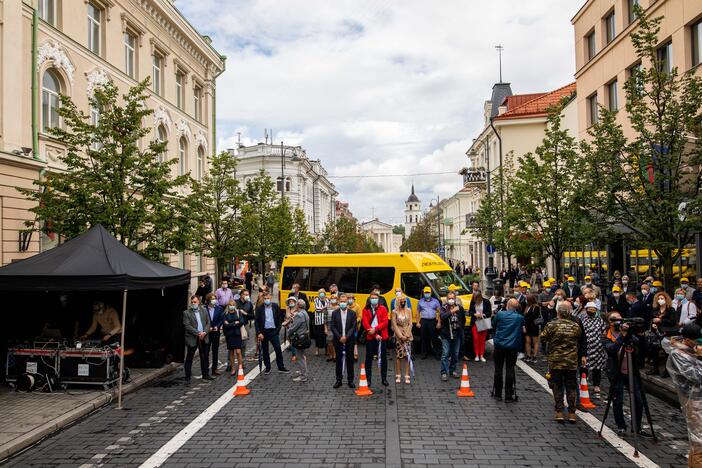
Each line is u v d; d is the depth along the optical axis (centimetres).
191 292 2634
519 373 1141
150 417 842
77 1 1739
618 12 2047
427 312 1278
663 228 1153
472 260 5947
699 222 1096
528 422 789
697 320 973
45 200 1264
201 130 2902
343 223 5938
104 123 1340
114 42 1989
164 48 2412
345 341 1016
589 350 904
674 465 620
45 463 649
